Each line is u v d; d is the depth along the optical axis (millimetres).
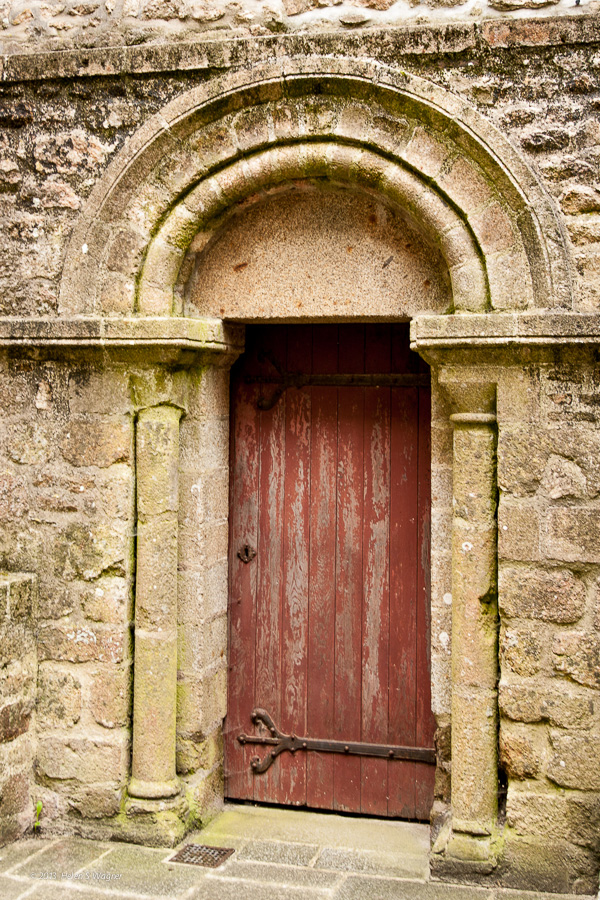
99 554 3746
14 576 3775
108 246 3695
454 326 3355
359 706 4051
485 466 3434
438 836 3512
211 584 3926
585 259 3314
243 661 4180
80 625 3766
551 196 3334
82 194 3734
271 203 3750
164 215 3656
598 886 3297
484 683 3432
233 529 4172
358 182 3549
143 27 3719
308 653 4109
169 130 3568
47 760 3795
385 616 4023
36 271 3787
